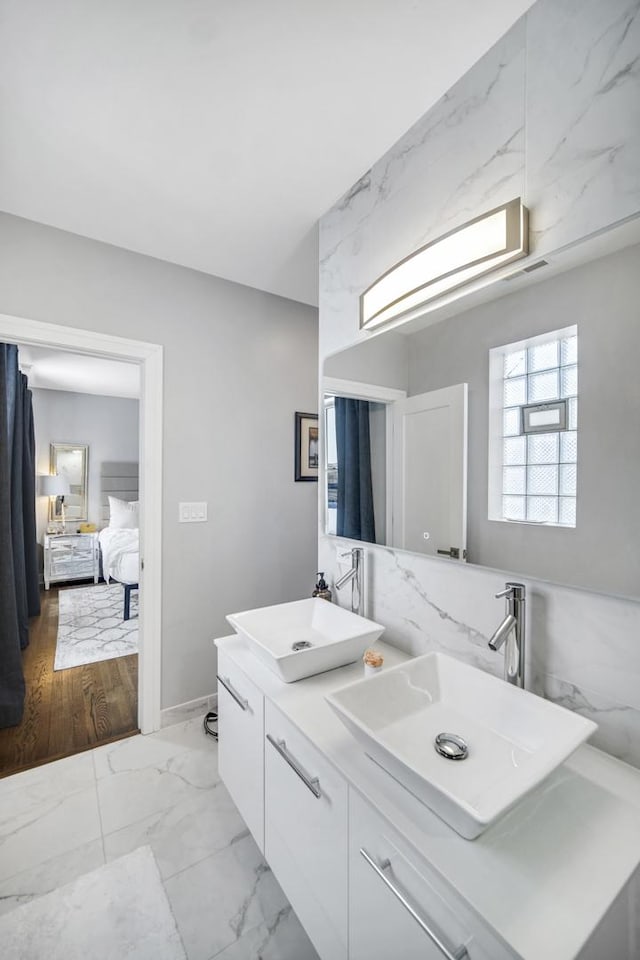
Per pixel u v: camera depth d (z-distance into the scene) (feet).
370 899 2.80
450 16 3.50
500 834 2.45
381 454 5.12
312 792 3.40
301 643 5.32
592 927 1.96
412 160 4.66
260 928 4.15
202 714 7.86
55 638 11.69
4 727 7.47
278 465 8.89
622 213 2.91
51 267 6.45
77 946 3.96
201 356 7.88
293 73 4.01
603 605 3.09
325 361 6.18
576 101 3.15
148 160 5.12
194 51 3.80
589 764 2.98
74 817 5.45
